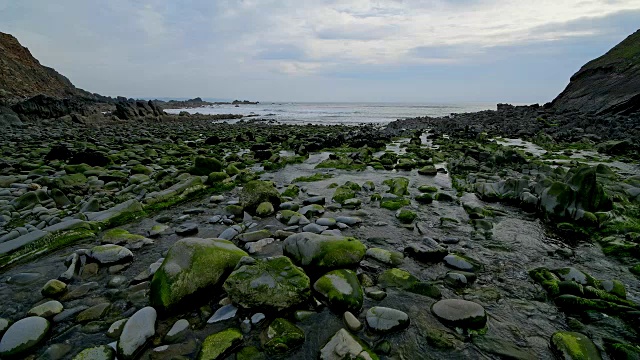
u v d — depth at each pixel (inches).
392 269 179.9
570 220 249.0
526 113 1391.5
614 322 137.9
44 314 145.6
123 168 482.0
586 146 655.1
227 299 154.2
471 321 138.5
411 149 677.9
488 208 293.4
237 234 239.0
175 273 153.3
